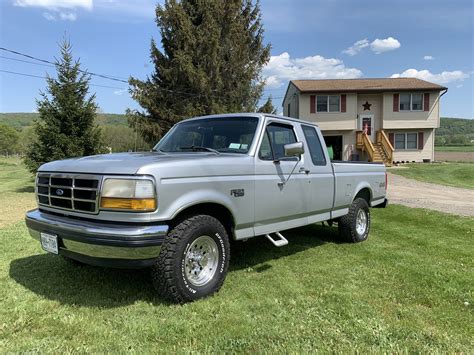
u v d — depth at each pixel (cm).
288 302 385
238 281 446
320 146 577
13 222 823
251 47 2691
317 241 662
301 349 292
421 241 668
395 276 471
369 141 2869
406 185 1861
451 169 2556
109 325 330
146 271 470
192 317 346
